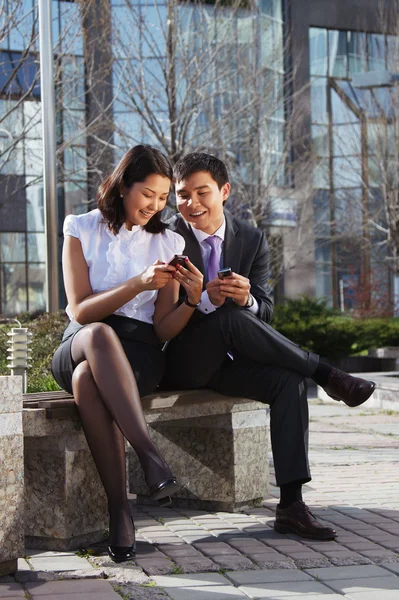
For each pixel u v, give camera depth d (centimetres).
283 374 396
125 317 393
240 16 2059
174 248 413
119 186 392
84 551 365
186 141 1828
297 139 2506
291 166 2455
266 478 471
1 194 2531
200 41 1919
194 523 426
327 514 441
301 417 393
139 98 1894
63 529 365
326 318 1830
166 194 395
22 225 2603
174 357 418
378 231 2945
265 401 404
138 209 391
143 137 1933
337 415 1049
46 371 715
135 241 402
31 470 372
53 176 1152
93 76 1808
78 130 1861
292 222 2523
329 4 3083
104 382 345
